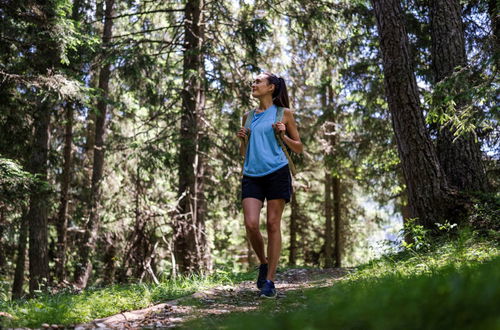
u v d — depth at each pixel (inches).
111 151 416.5
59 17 333.4
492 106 230.7
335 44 475.8
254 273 277.0
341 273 268.4
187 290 174.9
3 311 134.0
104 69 525.0
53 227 578.2
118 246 458.6
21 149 404.5
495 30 282.5
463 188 274.7
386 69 274.5
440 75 297.9
